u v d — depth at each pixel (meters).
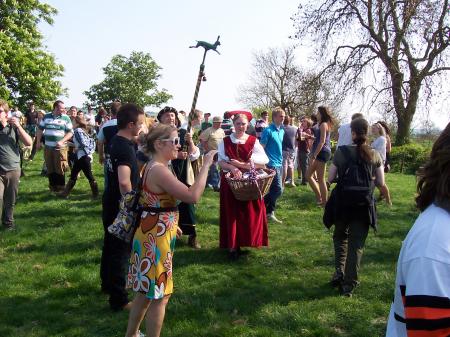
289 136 11.39
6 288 5.12
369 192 4.76
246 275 5.62
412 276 1.34
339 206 4.84
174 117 5.95
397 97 24.67
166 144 3.49
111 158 4.29
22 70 28.53
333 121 9.10
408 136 24.84
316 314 4.48
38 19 31.05
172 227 3.49
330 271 5.77
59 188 9.91
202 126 14.51
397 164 21.30
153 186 3.43
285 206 9.54
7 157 6.97
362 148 4.77
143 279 3.41
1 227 7.33
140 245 3.45
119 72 43.28
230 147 5.85
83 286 5.17
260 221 6.01
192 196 3.38
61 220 7.89
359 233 4.88
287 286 5.25
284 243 6.94
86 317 4.46
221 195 5.97
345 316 4.47
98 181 11.77
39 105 29.91
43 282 5.28
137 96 42.91
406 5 22.91
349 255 4.93
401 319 1.49
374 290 5.09
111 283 4.57
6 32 29.28
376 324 4.32
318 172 9.15
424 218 1.42
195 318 4.42
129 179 4.12
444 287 1.30
